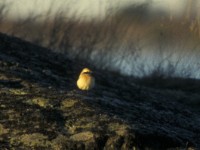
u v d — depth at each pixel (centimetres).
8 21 3375
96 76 2338
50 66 2241
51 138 1420
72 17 3309
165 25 3092
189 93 2834
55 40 3272
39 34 3294
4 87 1694
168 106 2094
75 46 3216
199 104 2614
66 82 1997
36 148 1386
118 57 3127
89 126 1470
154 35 3114
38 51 2406
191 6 3039
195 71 3023
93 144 1404
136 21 3183
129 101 2003
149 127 1533
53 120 1498
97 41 3191
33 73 1959
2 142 1396
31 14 3359
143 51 3122
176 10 3081
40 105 1579
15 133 1434
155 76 3036
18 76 1822
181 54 3053
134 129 1457
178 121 1834
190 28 3034
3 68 1909
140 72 3044
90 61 3127
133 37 3153
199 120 1967
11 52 2252
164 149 1452
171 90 2880
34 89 1705
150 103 2069
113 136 1424
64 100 1616
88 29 3250
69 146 1395
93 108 1580
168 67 3050
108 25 3228
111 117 1527
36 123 1477
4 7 3403
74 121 1501
